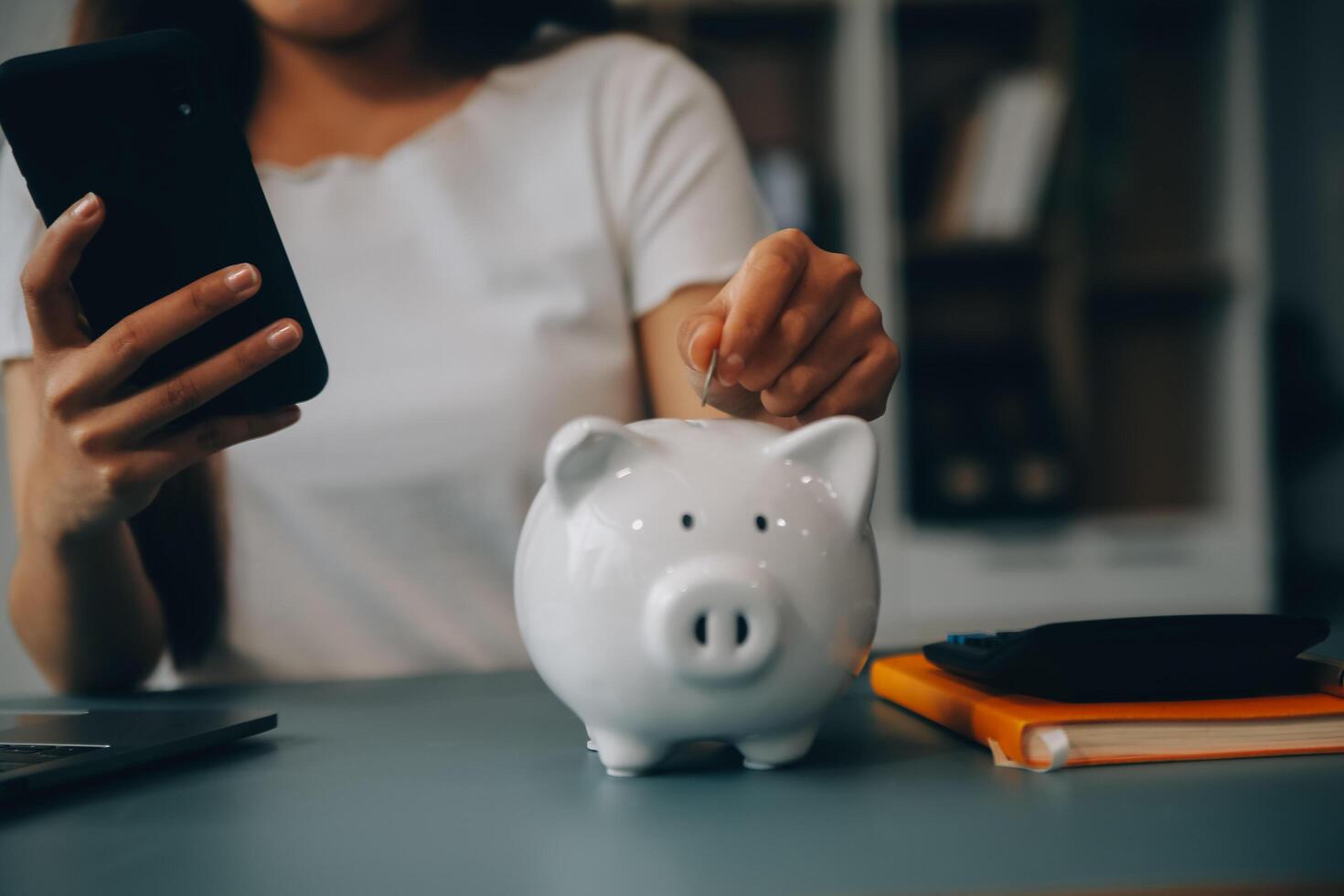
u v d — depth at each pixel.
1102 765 0.49
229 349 0.66
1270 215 2.54
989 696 0.55
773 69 2.45
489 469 1.15
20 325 1.06
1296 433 2.51
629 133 1.20
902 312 2.27
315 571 1.15
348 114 1.23
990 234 2.29
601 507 0.47
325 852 0.39
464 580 1.17
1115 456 2.50
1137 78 2.48
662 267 1.16
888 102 2.22
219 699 0.79
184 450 0.72
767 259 0.55
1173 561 2.25
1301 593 2.45
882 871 0.35
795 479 0.48
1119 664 0.52
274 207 1.20
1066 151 2.30
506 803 0.46
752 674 0.46
